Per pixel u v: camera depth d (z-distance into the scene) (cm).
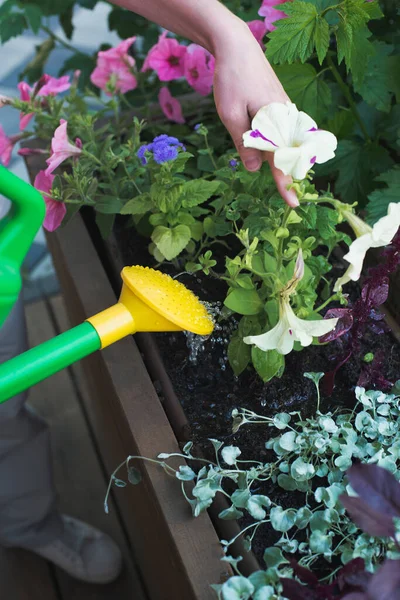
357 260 66
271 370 83
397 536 69
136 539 122
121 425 93
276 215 85
